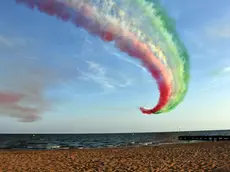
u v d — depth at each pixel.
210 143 25.80
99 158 14.23
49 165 11.57
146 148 21.17
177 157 13.69
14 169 10.39
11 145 37.09
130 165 11.11
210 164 10.59
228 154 14.27
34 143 44.59
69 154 16.86
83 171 9.80
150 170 9.66
